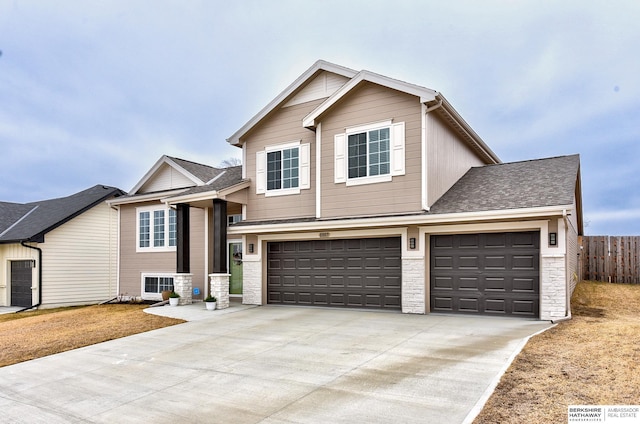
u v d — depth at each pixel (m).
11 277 20.20
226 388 6.20
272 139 14.53
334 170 12.85
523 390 5.31
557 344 7.39
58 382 7.02
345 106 12.80
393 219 11.23
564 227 9.76
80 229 20.20
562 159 13.44
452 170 13.41
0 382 7.17
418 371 6.41
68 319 13.41
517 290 10.42
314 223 12.34
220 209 13.89
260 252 14.20
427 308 11.37
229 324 11.01
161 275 17.25
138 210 18.23
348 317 11.17
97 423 5.21
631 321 9.37
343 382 6.13
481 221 10.56
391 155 11.96
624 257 16.91
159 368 7.46
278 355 7.82
